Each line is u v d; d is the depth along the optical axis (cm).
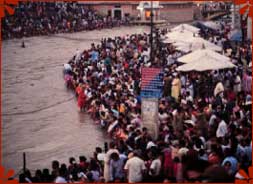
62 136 2459
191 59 2686
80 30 7175
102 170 1731
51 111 2908
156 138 2002
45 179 1577
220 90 2453
